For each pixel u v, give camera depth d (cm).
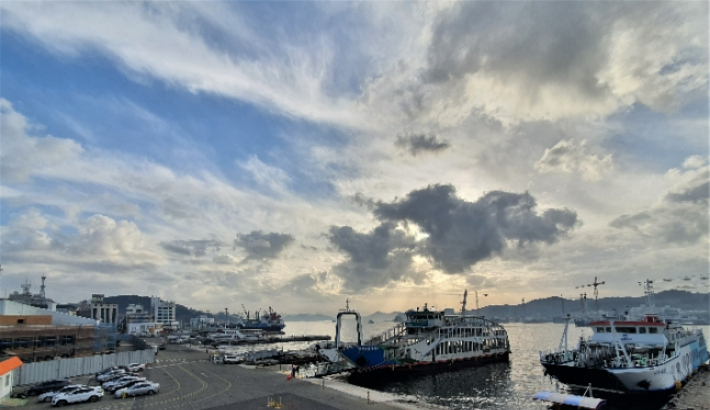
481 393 7775
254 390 6306
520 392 7856
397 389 8150
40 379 6825
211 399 5634
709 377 8506
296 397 5856
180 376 7644
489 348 11606
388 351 9031
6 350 7488
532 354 15488
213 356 10675
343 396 6034
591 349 7931
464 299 13038
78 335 8831
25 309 9512
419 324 10444
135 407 5181
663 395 6544
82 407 5166
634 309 13438
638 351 7412
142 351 9325
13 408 5116
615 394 6644
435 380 9075
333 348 9138
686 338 8769
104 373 7212
